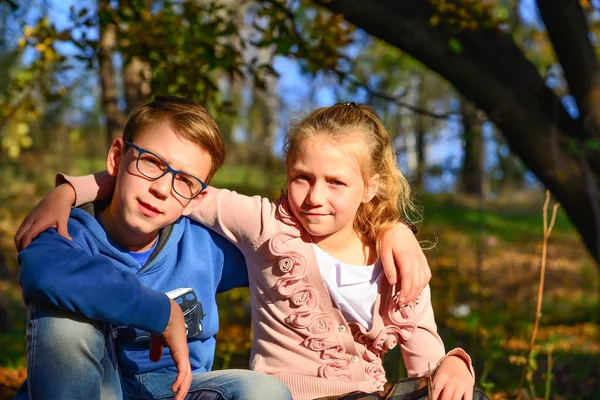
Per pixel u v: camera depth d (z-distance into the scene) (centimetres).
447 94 1781
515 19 902
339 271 296
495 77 529
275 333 298
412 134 1383
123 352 276
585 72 541
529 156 544
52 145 1684
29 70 589
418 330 301
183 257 288
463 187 2338
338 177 282
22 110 622
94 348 244
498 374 518
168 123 268
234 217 293
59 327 240
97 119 1681
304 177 287
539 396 486
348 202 285
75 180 278
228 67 500
